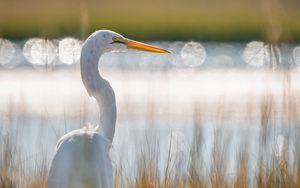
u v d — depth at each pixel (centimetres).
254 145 1117
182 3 4497
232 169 994
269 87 1309
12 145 988
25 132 1332
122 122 1502
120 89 2044
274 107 1033
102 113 759
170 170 908
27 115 1527
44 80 2264
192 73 2602
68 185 662
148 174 844
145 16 3988
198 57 3159
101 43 752
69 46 2478
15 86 2206
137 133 1222
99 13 4016
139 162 884
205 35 3697
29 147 1155
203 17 4012
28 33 3538
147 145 977
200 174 906
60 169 667
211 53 3297
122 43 774
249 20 3862
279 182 874
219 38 3678
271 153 921
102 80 751
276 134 995
